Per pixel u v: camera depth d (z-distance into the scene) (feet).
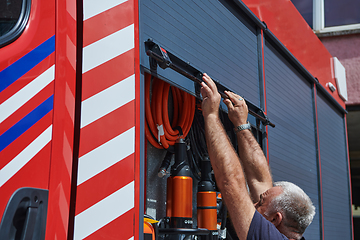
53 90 3.58
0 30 3.31
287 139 9.32
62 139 3.58
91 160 3.80
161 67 4.82
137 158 4.27
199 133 7.28
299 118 10.48
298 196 4.66
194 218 7.14
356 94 21.77
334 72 14.65
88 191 3.72
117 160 4.05
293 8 10.85
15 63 3.32
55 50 3.67
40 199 3.27
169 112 6.75
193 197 7.17
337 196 13.21
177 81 5.25
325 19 23.65
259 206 4.96
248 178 6.37
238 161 4.75
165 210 6.52
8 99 3.21
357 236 33.50
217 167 4.71
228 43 7.02
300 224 4.61
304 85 11.41
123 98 4.27
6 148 3.13
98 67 4.08
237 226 4.41
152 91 6.15
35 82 3.43
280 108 9.13
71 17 3.94
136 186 4.20
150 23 4.92
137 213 4.14
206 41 6.23
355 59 22.29
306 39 11.79
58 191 3.46
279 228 4.66
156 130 6.02
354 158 34.88
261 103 8.03
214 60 6.38
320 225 11.02
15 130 3.21
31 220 3.14
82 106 3.84
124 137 4.18
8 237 2.98
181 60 5.34
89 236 3.65
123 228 3.97
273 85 8.88
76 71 3.91
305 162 10.42
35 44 3.51
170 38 5.28
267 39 8.98
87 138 3.81
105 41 4.23
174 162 6.47
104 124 4.00
